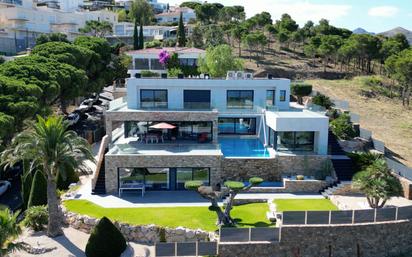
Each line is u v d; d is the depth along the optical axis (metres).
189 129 43.12
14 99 42.44
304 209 31.19
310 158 37.72
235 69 65.44
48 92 50.59
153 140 42.03
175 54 74.06
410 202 32.88
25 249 24.83
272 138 41.59
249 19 140.75
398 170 35.88
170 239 28.48
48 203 29.47
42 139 28.02
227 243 25.84
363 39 107.44
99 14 148.12
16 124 41.91
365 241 27.41
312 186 35.59
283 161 37.75
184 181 36.31
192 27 127.38
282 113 41.56
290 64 106.69
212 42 105.94
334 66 111.12
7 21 113.06
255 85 46.22
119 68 82.56
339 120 49.31
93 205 32.56
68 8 172.88
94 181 35.56
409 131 68.38
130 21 163.62
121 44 108.50
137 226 28.91
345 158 39.50
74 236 29.72
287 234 26.44
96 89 70.56
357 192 34.47
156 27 138.38
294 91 60.00
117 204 32.84
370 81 96.69
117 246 26.75
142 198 34.19
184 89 45.31
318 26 146.00
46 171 29.12
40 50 65.06
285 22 139.25
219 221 28.75
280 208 31.38
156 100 45.25
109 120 41.66
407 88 91.56
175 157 35.53
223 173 37.72
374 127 69.19
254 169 37.78
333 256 27.02
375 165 30.58
